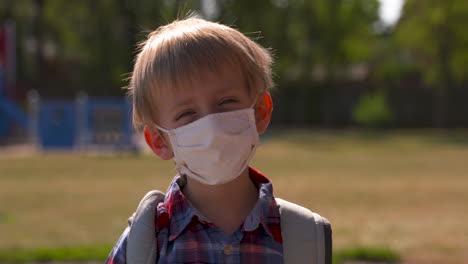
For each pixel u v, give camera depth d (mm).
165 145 1938
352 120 46062
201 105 1822
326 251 1901
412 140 30656
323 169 17328
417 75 44594
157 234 1868
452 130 40219
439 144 27891
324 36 46625
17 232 8008
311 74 47000
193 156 1816
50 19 44344
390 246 7184
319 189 12812
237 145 1807
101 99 44719
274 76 2105
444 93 42250
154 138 1951
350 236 7824
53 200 11148
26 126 28578
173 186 1901
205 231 1849
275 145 26969
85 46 43094
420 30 41469
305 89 47125
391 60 50469
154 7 41656
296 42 46562
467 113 42594
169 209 1872
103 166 18094
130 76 2107
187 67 1792
